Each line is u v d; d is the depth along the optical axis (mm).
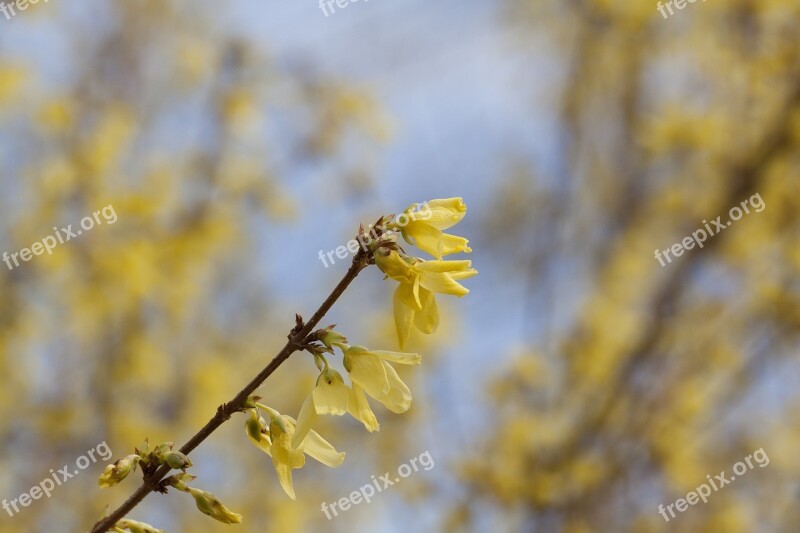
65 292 1976
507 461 2025
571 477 1999
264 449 993
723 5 2348
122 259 1959
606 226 2658
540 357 2191
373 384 989
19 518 1872
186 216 2188
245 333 2627
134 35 2258
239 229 2307
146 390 2135
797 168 2279
